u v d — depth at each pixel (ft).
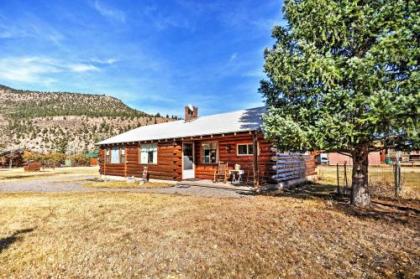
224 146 52.65
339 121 23.93
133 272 14.08
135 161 65.87
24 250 17.44
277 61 29.53
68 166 160.04
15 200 35.94
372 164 122.83
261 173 45.65
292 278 13.10
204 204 30.35
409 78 21.36
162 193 41.16
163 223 22.80
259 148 46.19
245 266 14.42
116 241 18.76
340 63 24.85
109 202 33.27
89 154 198.49
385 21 23.03
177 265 14.73
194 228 21.02
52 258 16.14
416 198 33.76
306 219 23.21
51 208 30.17
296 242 17.79
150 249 17.08
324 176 70.03
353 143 26.02
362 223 22.04
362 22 24.09
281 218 23.56
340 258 15.33
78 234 20.51
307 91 27.66
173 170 55.52
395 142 25.55
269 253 16.05
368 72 22.70
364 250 16.47
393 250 16.47
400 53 21.74
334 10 25.22
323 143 25.39
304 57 26.27
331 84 24.77
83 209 29.37
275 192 40.91
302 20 27.50
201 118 71.05
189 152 59.26
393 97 21.22
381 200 32.68
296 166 53.78
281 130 27.27
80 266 15.01
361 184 28.84
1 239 19.60
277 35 32.55
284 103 31.24
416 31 21.39
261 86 34.63
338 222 22.33
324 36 25.80
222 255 15.87
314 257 15.47
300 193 39.91
